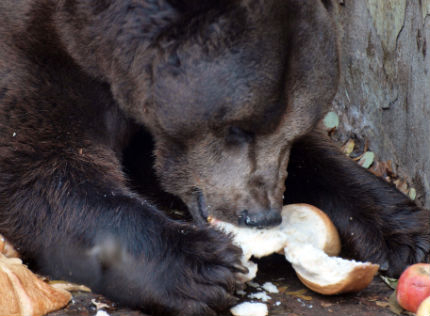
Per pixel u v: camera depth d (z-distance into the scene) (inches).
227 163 359.3
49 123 374.0
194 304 319.3
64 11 375.6
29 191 361.1
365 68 511.5
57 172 363.6
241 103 330.6
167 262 327.0
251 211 356.2
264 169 357.4
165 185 388.2
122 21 356.2
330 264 344.2
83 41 374.6
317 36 337.7
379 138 509.0
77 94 384.8
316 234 366.0
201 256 325.7
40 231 355.9
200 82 331.9
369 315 339.0
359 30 509.0
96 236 343.0
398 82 490.9
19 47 381.1
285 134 351.3
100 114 396.2
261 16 322.0
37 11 382.0
